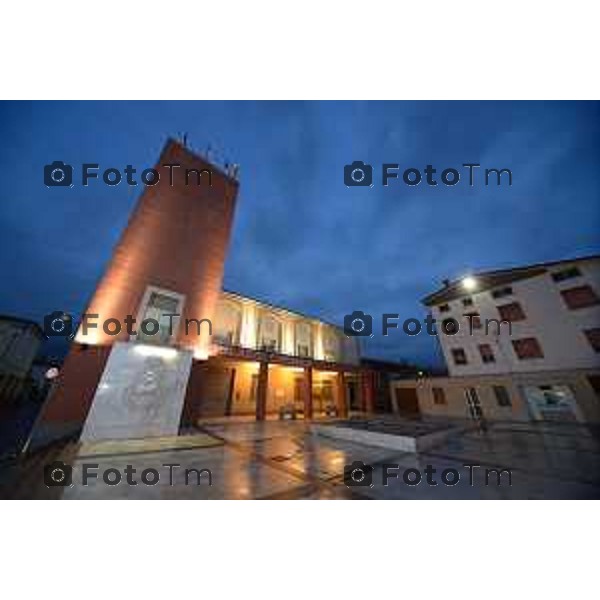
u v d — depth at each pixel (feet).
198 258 52.49
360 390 89.10
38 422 32.94
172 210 51.67
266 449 31.68
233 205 61.67
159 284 46.70
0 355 100.78
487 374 68.39
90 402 36.55
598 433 41.34
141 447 30.89
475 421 61.72
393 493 18.83
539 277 65.00
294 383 81.51
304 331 89.20
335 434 40.40
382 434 34.50
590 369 55.11
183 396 41.04
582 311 58.44
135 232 46.57
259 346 76.48
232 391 69.00
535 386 60.59
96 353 38.81
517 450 31.73
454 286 77.61
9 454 29.58
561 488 19.48
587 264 59.67
